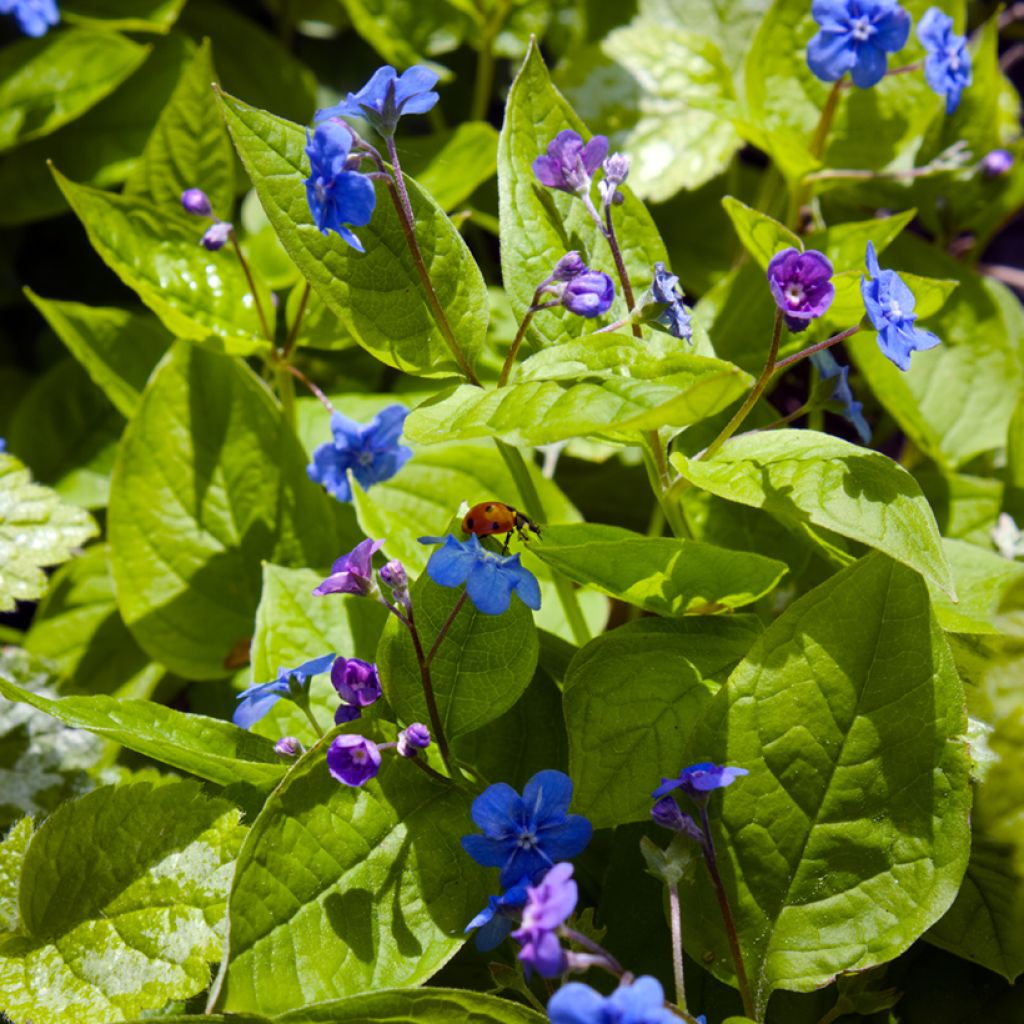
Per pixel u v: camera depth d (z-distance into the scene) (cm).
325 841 25
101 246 30
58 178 30
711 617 27
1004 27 43
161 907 25
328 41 43
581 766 26
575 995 21
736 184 38
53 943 25
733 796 25
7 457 31
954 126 34
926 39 31
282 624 28
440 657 26
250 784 26
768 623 30
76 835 25
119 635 33
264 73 39
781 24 33
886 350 24
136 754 31
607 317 27
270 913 24
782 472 25
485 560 24
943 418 33
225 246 31
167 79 37
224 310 30
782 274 24
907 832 25
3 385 37
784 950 25
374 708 26
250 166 26
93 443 35
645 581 26
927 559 24
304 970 24
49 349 38
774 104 33
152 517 31
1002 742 26
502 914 23
